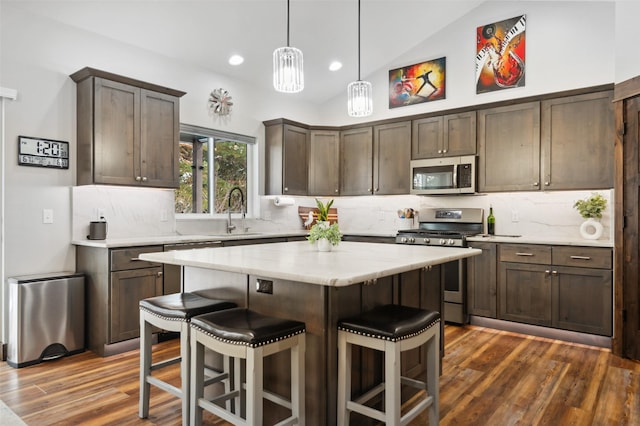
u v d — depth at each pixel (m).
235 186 4.95
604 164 3.65
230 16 3.86
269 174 5.12
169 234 4.19
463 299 4.06
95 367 2.95
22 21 3.20
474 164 4.33
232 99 4.80
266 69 4.84
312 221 5.55
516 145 4.12
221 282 2.33
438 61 4.89
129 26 3.65
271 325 1.76
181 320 2.03
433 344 1.98
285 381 2.03
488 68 4.53
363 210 5.57
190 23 3.80
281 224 5.39
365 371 2.12
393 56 5.19
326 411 1.84
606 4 3.85
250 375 1.65
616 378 2.73
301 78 2.58
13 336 2.97
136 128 3.60
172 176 3.87
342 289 1.92
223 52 4.34
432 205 4.99
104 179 3.39
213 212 4.73
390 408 1.71
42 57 3.31
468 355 3.20
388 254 2.38
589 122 3.72
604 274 3.37
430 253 2.43
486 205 4.58
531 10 4.25
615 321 3.20
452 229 4.73
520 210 4.36
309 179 5.32
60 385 2.63
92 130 3.33
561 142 3.86
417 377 2.57
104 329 3.17
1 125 3.12
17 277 3.16
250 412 1.66
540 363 3.02
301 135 5.24
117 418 2.20
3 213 3.13
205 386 2.21
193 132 4.42
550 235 4.19
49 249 3.36
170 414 2.25
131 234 3.89
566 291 3.55
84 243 3.32
